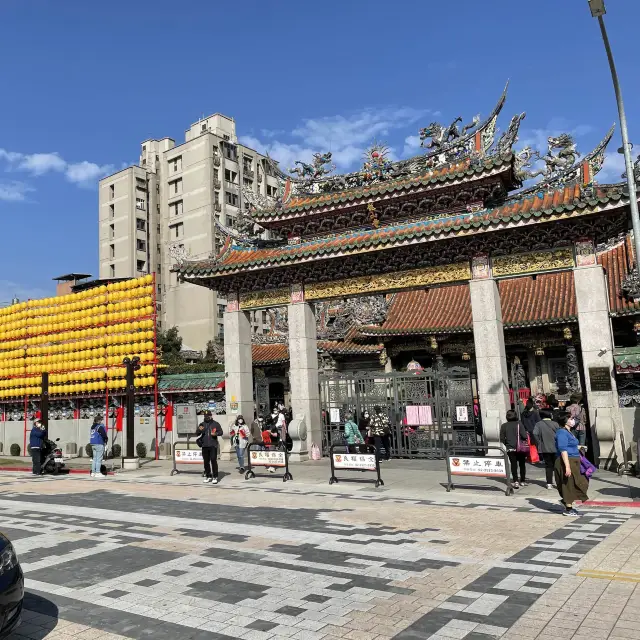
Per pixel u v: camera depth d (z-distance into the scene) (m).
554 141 21.45
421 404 24.78
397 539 10.89
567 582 8.05
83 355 30.36
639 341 30.47
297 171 26.89
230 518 13.48
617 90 16.45
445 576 8.55
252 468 22.97
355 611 7.30
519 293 36.41
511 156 20.72
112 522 13.54
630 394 18.91
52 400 32.69
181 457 22.31
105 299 30.27
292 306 25.22
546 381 37.16
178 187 83.62
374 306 38.62
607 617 6.75
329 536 11.30
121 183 84.19
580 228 19.98
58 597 8.27
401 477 19.09
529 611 7.05
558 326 33.62
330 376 25.94
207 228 78.62
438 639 6.37
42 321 32.69
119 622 7.26
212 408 27.06
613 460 18.50
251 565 9.50
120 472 24.11
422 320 37.38
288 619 7.13
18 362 33.34
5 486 21.12
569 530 11.19
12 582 6.44
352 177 25.83
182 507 15.23
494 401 20.75
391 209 23.89
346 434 23.75
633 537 10.40
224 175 82.19
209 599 7.96
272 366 43.00
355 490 17.02
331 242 24.48
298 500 15.68
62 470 25.41
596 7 13.81
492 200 22.73
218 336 77.25
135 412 29.44
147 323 28.55
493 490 16.09
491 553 9.70
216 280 26.75
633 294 29.59
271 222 25.94
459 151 23.64
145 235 83.88
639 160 18.67
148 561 9.98
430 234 20.77
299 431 23.72
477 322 21.42
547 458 15.95
